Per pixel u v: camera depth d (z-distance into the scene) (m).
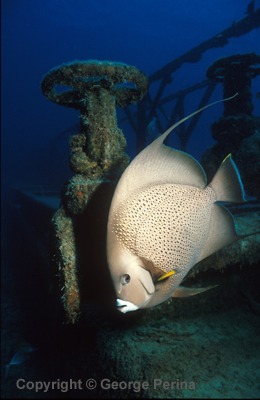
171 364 1.74
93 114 2.05
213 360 1.79
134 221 1.30
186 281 2.30
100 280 2.05
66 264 1.93
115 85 2.19
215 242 1.51
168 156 1.35
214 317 2.24
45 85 2.07
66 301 1.93
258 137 2.98
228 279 2.38
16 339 4.40
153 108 5.92
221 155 3.14
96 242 2.00
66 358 2.82
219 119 3.22
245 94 3.36
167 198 1.36
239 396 1.53
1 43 58.09
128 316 2.11
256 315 2.27
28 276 5.61
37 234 5.24
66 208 2.01
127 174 1.28
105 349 1.88
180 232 1.36
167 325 2.12
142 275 1.30
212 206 1.48
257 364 1.77
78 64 1.97
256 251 2.16
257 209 2.75
